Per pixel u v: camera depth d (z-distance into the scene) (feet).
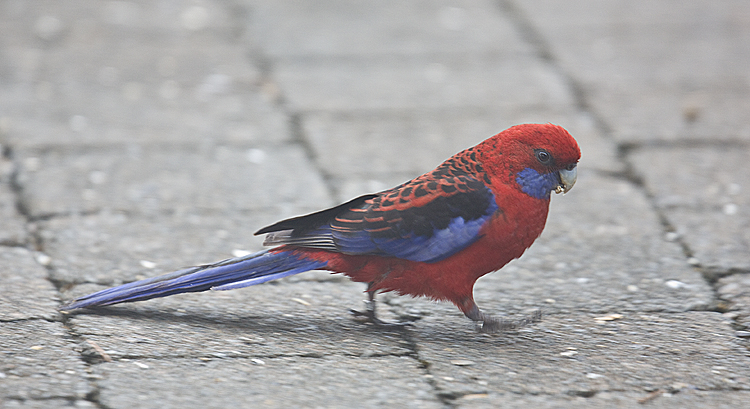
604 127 42.37
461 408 20.77
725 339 24.56
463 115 43.80
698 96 46.14
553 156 23.02
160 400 20.66
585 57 51.21
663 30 55.77
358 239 23.24
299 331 24.64
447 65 49.88
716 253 30.40
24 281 26.96
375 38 53.57
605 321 25.71
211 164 37.76
